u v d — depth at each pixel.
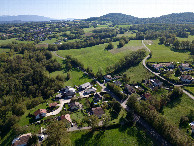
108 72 141.75
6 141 64.25
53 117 79.69
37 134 66.31
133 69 141.62
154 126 67.69
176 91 91.81
